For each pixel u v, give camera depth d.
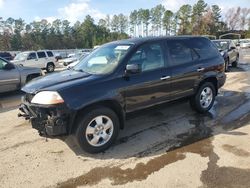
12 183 3.79
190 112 6.51
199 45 6.27
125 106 4.80
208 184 3.60
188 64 5.82
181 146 4.72
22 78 10.23
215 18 91.81
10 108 7.90
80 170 4.06
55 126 4.13
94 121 4.46
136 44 5.10
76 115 4.26
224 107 6.94
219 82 6.58
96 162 4.27
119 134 5.30
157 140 5.00
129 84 4.78
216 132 5.29
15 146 4.95
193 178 3.75
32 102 4.27
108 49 5.38
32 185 3.74
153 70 5.20
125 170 4.02
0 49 67.19
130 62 4.88
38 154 4.60
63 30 98.00
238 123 5.75
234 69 15.13
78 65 5.56
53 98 4.12
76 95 4.23
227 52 14.31
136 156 4.42
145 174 3.90
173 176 3.81
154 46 5.34
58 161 4.34
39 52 20.98
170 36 5.82
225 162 4.12
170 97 5.53
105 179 3.81
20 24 88.38
